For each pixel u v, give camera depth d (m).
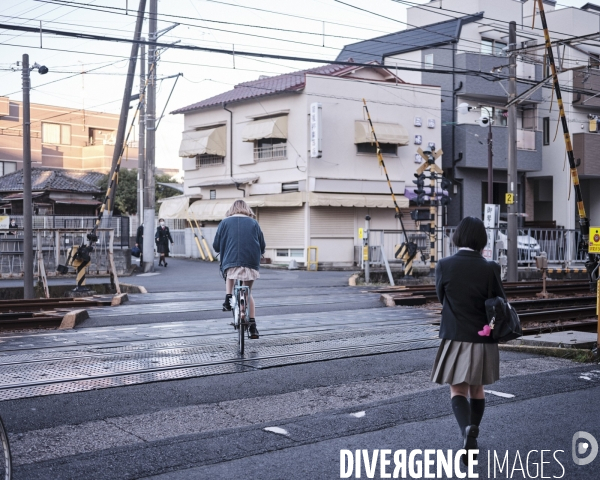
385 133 30.19
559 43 17.88
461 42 32.59
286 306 15.16
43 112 55.91
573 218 35.94
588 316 14.10
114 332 11.13
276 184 30.39
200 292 18.84
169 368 8.00
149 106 25.27
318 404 6.55
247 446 5.19
